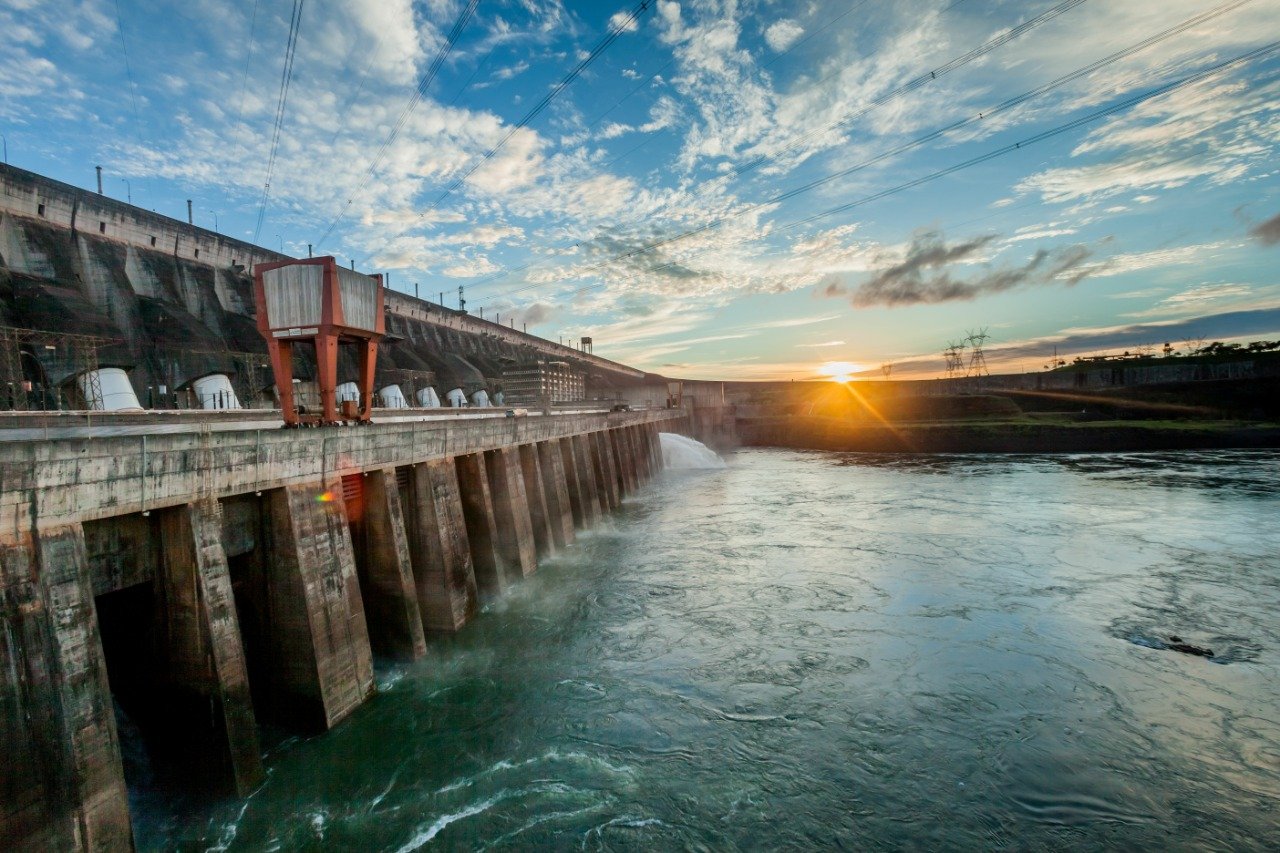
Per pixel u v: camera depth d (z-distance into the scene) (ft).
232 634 47.57
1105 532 132.46
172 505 45.19
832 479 232.73
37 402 96.63
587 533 142.82
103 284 138.72
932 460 288.92
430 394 214.69
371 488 71.05
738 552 121.70
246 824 45.01
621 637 80.12
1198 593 93.71
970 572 105.70
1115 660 72.23
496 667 71.56
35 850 32.76
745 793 50.26
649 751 55.67
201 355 136.98
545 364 267.80
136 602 49.37
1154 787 50.88
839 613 87.81
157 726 48.39
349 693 58.08
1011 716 61.05
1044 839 45.52
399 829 45.55
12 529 34.09
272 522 56.03
